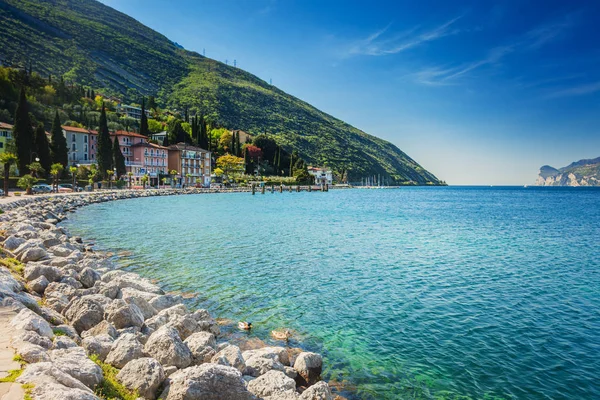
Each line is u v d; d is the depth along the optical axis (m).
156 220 45.00
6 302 9.80
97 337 9.48
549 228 44.84
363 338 13.05
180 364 9.02
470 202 109.31
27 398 5.29
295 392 8.38
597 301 17.03
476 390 10.05
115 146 109.88
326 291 18.14
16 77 147.75
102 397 6.71
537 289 18.89
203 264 22.98
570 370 11.02
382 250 28.75
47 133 117.31
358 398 9.60
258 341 12.58
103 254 24.98
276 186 172.62
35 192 75.62
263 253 26.59
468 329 13.86
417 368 11.12
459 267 23.42
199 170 154.50
